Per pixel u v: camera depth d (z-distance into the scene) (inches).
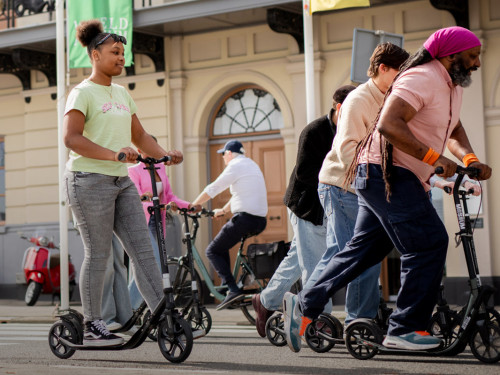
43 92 642.8
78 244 614.9
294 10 526.9
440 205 499.5
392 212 209.2
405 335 213.8
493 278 485.7
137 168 351.3
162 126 595.8
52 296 593.9
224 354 257.4
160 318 231.8
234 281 378.9
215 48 580.7
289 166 552.4
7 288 652.7
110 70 242.5
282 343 275.9
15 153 660.7
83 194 235.1
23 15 630.5
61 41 484.7
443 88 203.3
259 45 564.4
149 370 212.2
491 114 489.4
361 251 225.0
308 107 426.9
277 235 569.0
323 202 254.1
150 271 237.6
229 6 522.6
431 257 208.5
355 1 424.8
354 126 235.0
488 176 204.4
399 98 200.4
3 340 335.0
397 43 383.2
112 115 240.8
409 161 207.8
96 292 238.8
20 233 593.0
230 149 384.2
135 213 240.1
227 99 589.3
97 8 539.8
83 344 239.9
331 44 538.6
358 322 228.1
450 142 221.6
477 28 490.3
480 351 213.3
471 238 212.7
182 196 589.0
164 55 594.9
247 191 378.0
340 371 207.5
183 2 535.8
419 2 509.0
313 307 229.6
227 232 376.5
